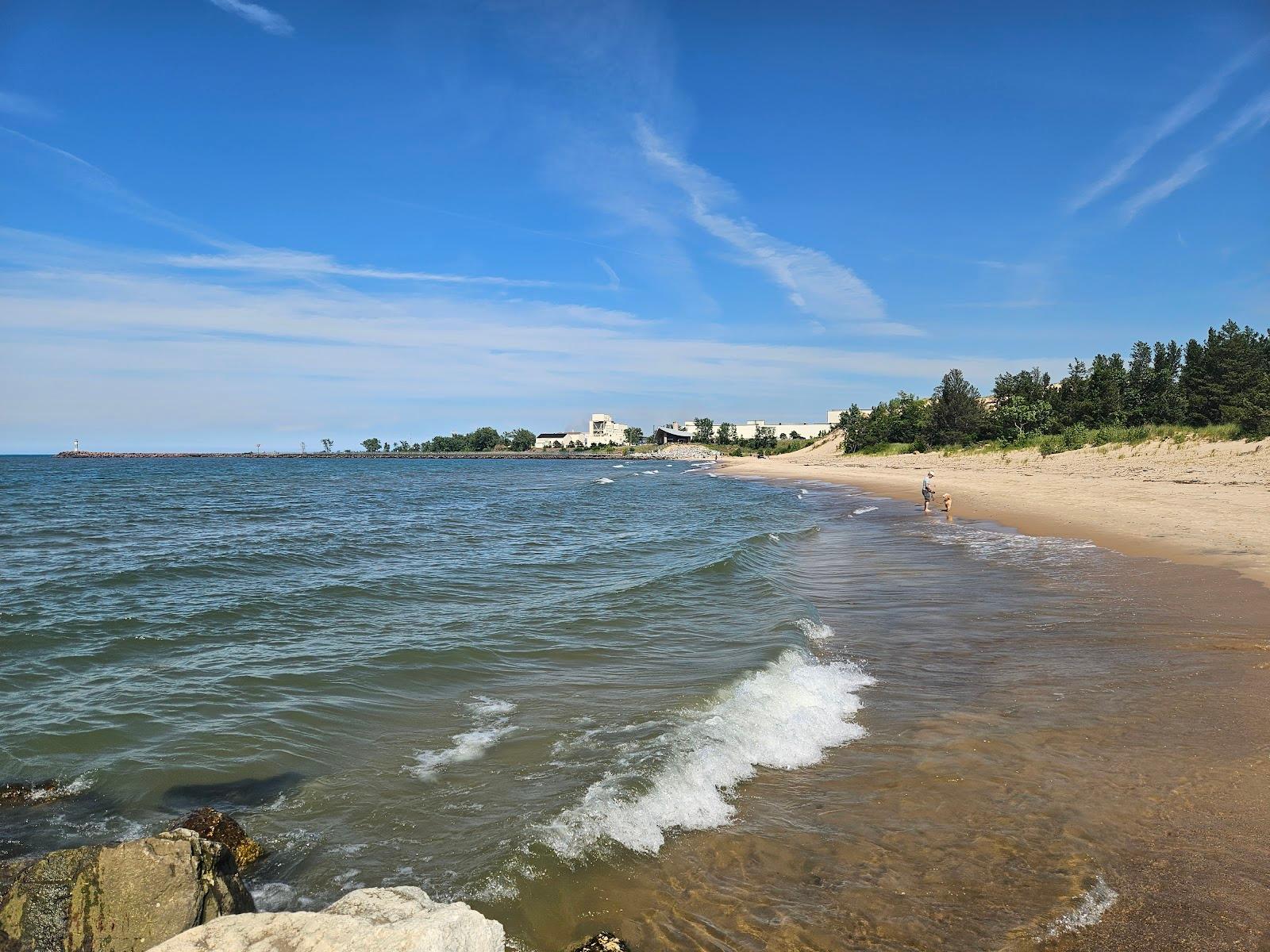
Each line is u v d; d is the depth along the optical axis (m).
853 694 8.98
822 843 5.61
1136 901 4.71
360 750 7.51
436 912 4.05
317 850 5.62
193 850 4.45
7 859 5.46
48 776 6.87
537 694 9.12
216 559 19.64
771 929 4.62
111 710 8.52
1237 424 44.75
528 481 80.06
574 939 4.57
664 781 6.59
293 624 12.68
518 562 19.89
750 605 14.09
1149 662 9.60
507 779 6.77
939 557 19.41
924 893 4.92
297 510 38.91
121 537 25.25
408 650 10.98
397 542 24.39
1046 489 36.47
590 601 14.55
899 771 6.79
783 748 7.41
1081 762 6.75
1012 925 4.55
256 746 7.57
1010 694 8.72
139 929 4.07
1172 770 6.50
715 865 5.37
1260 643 10.05
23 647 11.04
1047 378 79.56
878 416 109.19
